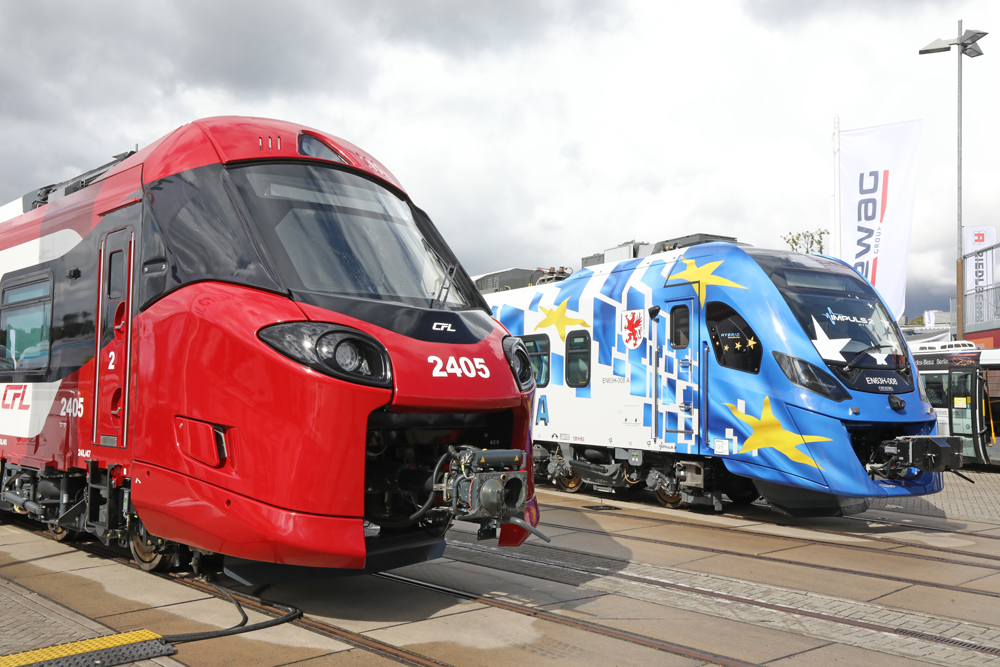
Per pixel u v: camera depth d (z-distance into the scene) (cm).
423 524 535
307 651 439
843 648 466
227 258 504
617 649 454
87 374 639
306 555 446
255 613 514
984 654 459
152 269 553
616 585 607
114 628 475
